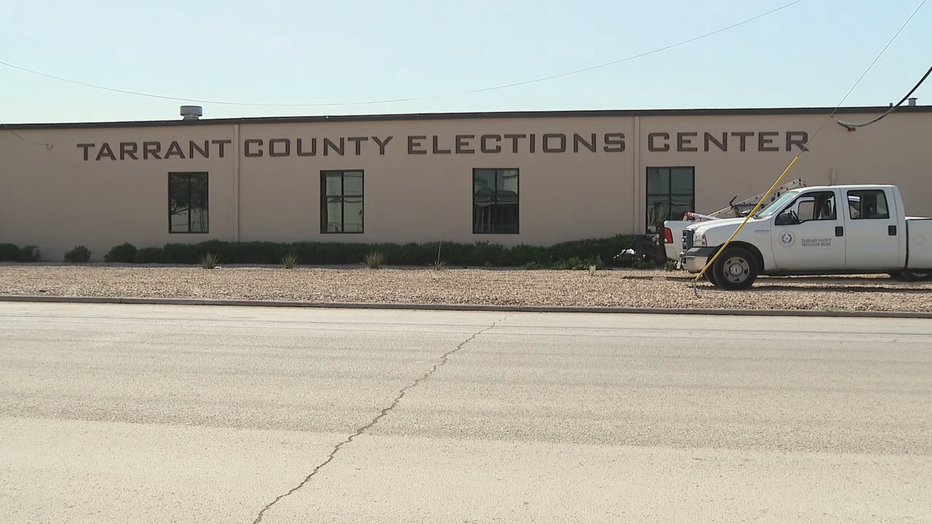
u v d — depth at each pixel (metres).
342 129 29.09
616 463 5.80
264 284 19.25
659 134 27.38
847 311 14.51
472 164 28.34
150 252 28.91
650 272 23.14
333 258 27.81
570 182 27.83
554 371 9.13
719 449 6.14
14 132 31.03
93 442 6.27
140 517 4.77
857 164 26.53
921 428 6.72
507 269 25.03
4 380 8.55
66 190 30.81
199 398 7.73
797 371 9.17
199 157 30.05
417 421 6.92
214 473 5.56
